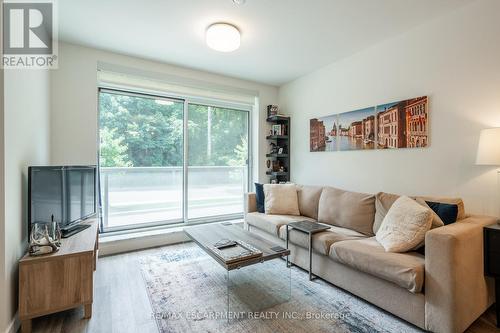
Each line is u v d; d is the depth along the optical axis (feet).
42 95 8.05
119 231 11.28
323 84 12.03
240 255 6.31
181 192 12.79
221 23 8.19
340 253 6.95
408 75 8.65
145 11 7.60
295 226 8.51
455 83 7.50
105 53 10.31
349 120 10.74
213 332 5.52
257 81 14.14
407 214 6.45
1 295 4.96
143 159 11.84
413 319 5.60
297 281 7.88
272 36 9.11
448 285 5.09
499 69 6.66
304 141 13.19
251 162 14.89
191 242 11.59
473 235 5.60
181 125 12.67
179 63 11.62
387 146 9.27
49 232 6.26
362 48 10.05
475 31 7.07
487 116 6.88
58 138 9.46
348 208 9.04
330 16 7.82
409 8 7.39
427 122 8.12
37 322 5.85
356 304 6.61
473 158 7.16
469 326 5.74
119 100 11.20
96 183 9.37
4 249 4.99
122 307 6.46
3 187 4.97
